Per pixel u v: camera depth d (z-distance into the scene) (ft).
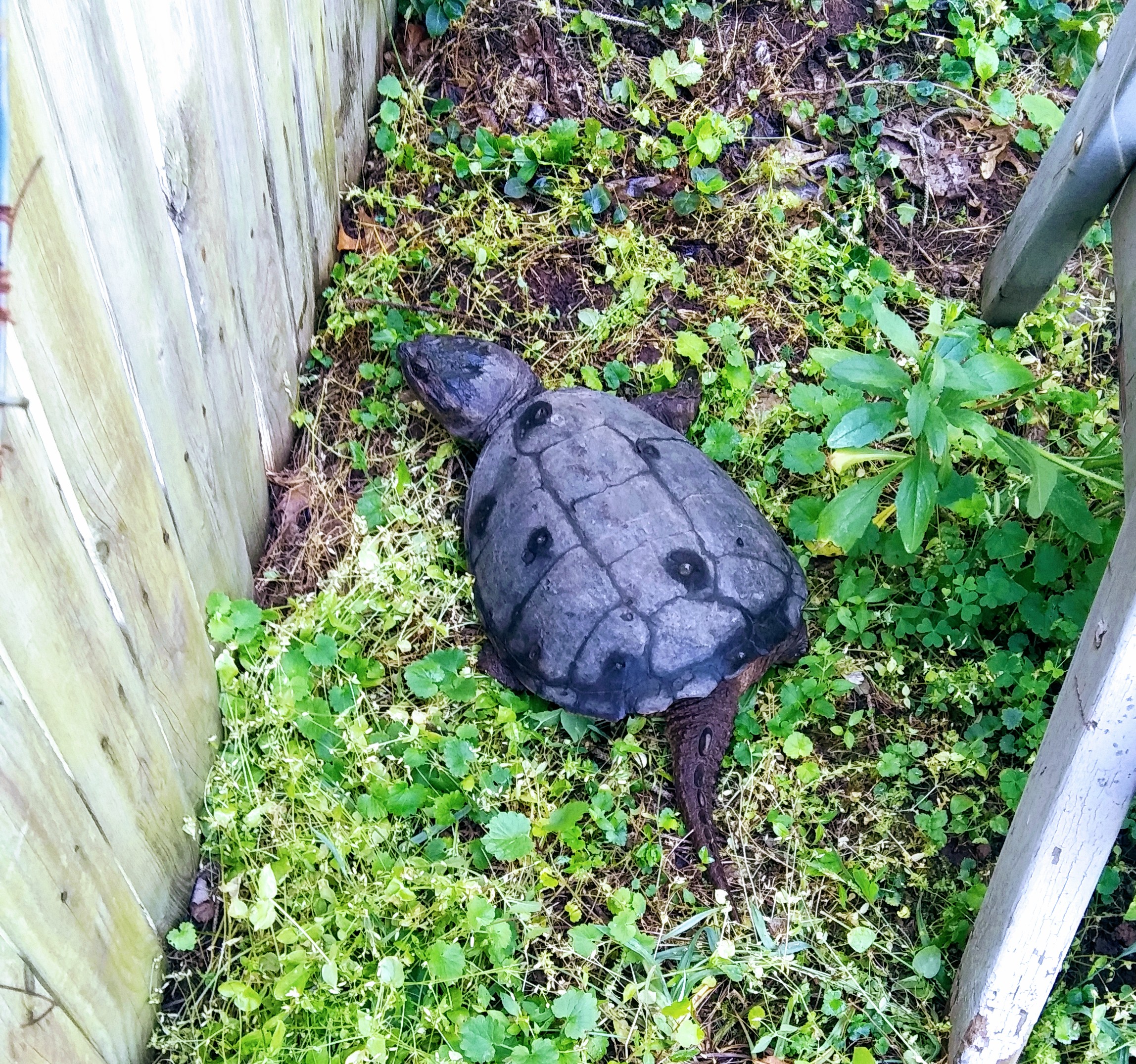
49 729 2.07
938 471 3.21
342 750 3.16
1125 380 2.94
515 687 3.27
